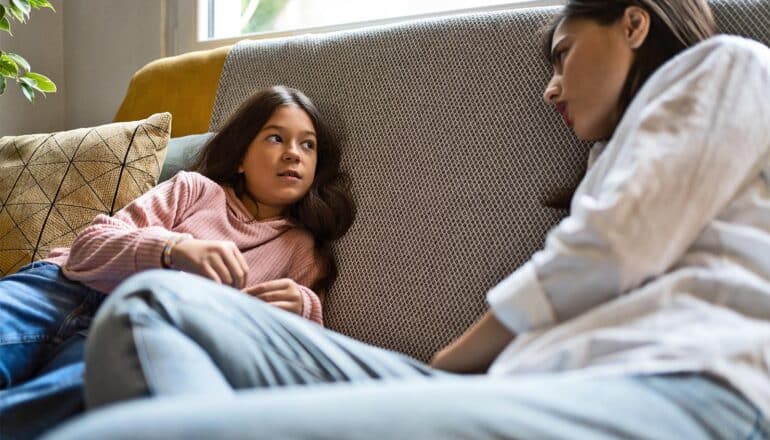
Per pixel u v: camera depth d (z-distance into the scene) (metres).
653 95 0.70
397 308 1.05
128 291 0.61
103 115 2.11
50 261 1.07
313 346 0.70
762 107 0.67
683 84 0.67
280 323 0.70
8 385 0.89
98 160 1.27
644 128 0.65
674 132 0.64
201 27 1.91
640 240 0.59
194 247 0.89
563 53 0.86
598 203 0.62
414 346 1.02
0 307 0.93
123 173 1.26
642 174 0.61
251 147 1.16
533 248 0.98
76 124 2.17
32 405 0.76
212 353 0.63
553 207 0.96
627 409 0.47
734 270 0.60
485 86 1.08
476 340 0.73
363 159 1.16
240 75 1.39
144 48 2.00
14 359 0.90
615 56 0.80
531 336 0.63
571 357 0.58
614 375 0.53
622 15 0.80
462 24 1.14
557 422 0.43
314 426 0.38
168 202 1.08
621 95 0.81
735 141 0.64
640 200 0.60
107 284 0.97
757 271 0.61
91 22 2.11
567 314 0.62
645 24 0.79
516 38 1.08
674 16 0.80
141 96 1.57
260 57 1.38
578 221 0.62
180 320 0.62
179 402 0.39
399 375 0.71
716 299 0.59
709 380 0.52
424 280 1.04
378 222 1.11
